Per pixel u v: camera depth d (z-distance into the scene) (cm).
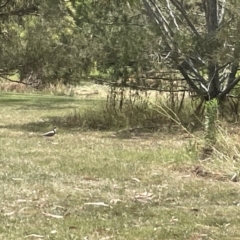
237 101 1464
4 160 915
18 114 1698
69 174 813
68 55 1459
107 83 1476
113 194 694
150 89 1467
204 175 813
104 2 1400
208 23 1385
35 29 1617
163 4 1466
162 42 1316
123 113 1439
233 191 719
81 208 627
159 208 632
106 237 527
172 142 1143
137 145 1109
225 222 579
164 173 830
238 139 945
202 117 1352
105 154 995
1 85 2858
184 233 541
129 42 1298
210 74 1386
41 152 1004
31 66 1925
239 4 1230
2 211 611
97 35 1389
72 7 1461
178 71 1444
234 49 1210
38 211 612
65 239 520
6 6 2100
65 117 1580
